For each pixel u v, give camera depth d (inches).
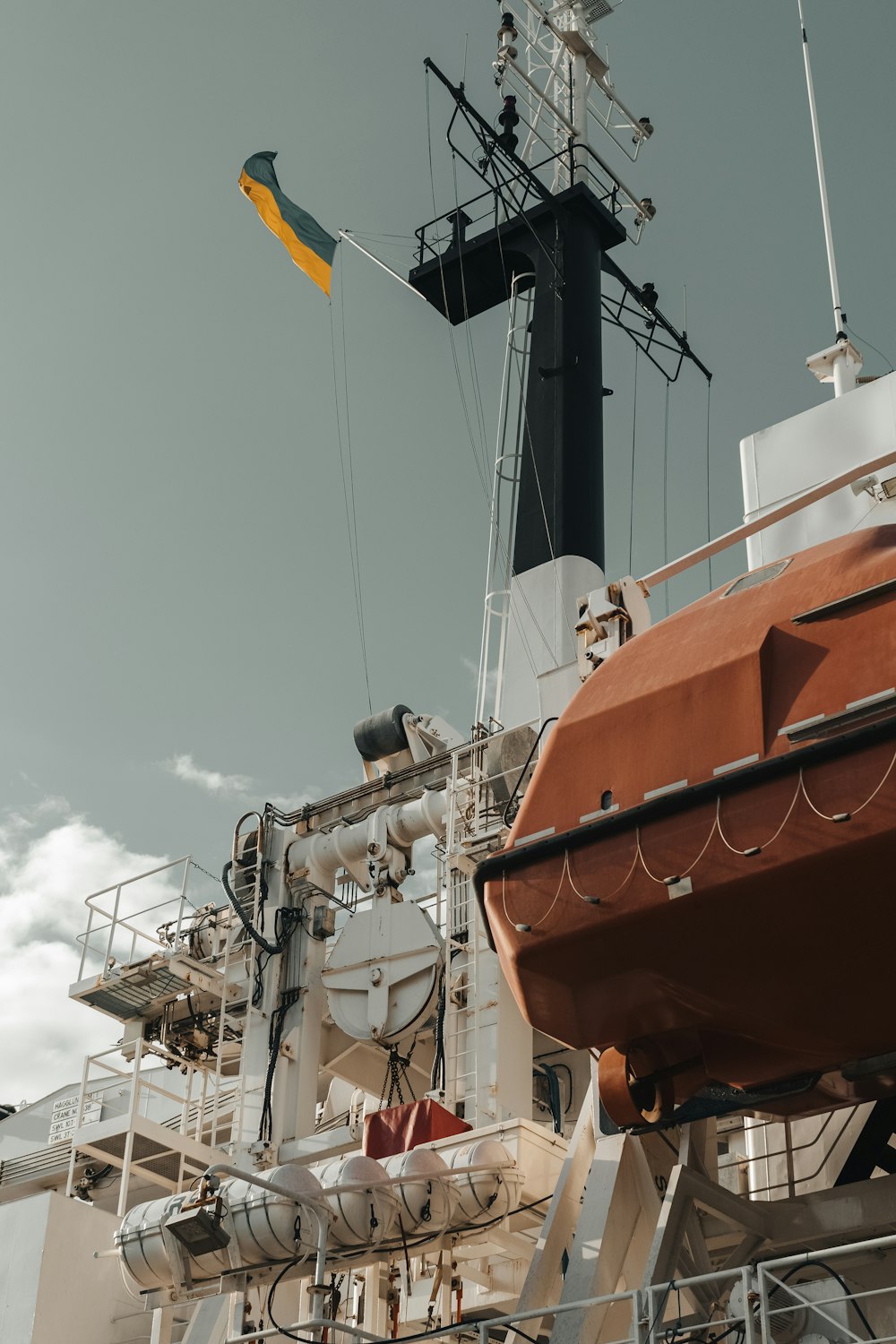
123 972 807.7
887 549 452.4
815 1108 495.2
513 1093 661.3
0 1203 786.2
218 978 796.0
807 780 413.1
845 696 418.9
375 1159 593.3
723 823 422.9
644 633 495.8
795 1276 514.3
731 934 425.1
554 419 930.1
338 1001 738.2
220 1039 771.4
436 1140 616.1
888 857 398.3
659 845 432.8
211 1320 641.6
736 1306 426.6
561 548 885.8
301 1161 717.9
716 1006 446.0
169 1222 542.6
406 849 782.5
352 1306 708.7
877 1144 546.3
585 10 1086.4
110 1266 705.6
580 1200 550.6
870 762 404.5
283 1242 546.6
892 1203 492.7
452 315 1058.1
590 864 445.1
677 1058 478.0
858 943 415.8
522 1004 469.4
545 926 449.1
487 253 1016.2
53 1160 845.8
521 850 458.0
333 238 1064.8
